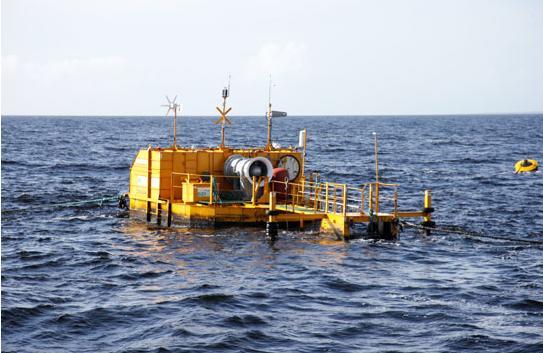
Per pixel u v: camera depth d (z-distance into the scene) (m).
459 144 130.25
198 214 33.22
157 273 25.83
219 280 24.84
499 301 22.42
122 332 19.39
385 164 82.19
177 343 18.50
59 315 20.58
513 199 48.31
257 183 34.22
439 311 21.33
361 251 29.73
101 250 29.73
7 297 22.08
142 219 36.34
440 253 29.67
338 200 46.69
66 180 58.16
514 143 133.38
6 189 50.56
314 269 26.50
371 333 19.42
